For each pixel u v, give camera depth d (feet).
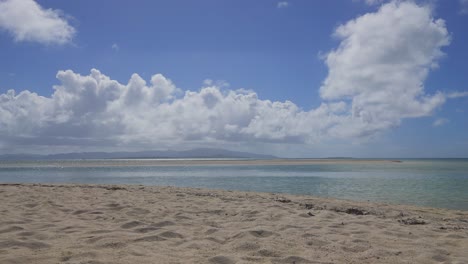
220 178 74.43
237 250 14.17
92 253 12.73
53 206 25.30
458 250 14.85
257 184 58.29
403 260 13.23
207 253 13.53
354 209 26.09
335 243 15.47
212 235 16.74
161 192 36.63
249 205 26.91
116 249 13.62
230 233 17.15
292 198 33.01
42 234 15.98
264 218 21.50
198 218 21.63
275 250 14.02
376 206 28.43
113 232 16.72
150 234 16.53
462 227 20.27
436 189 48.37
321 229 18.34
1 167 159.12
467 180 64.85
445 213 26.30
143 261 12.03
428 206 32.50
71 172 105.40
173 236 16.42
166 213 23.09
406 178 71.20
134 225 18.79
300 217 21.91
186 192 37.14
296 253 13.85
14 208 24.21
